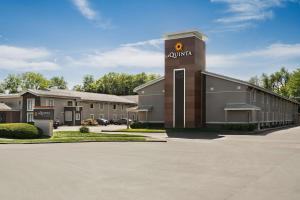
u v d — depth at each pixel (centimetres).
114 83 10931
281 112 5938
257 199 762
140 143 2262
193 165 1263
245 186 898
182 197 777
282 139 2705
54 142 2262
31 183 923
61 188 865
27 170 1132
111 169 1163
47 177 1010
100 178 999
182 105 3947
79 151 1728
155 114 4400
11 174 1056
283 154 1642
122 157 1492
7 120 5772
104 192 823
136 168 1188
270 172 1116
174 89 4012
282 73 10662
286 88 10019
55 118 5678
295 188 876
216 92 3994
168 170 1148
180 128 3872
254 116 4038
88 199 754
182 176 1038
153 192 825
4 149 1812
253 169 1176
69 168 1179
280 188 875
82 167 1202
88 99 6272
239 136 3067
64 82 11794
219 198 770
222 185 909
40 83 10012
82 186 889
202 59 4109
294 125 6256
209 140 2595
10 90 9738
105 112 6806
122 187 880
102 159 1420
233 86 3897
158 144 2191
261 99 4516
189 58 3944
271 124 5081
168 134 3322
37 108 2800
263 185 911
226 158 1475
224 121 3912
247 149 1889
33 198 762
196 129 3762
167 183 932
